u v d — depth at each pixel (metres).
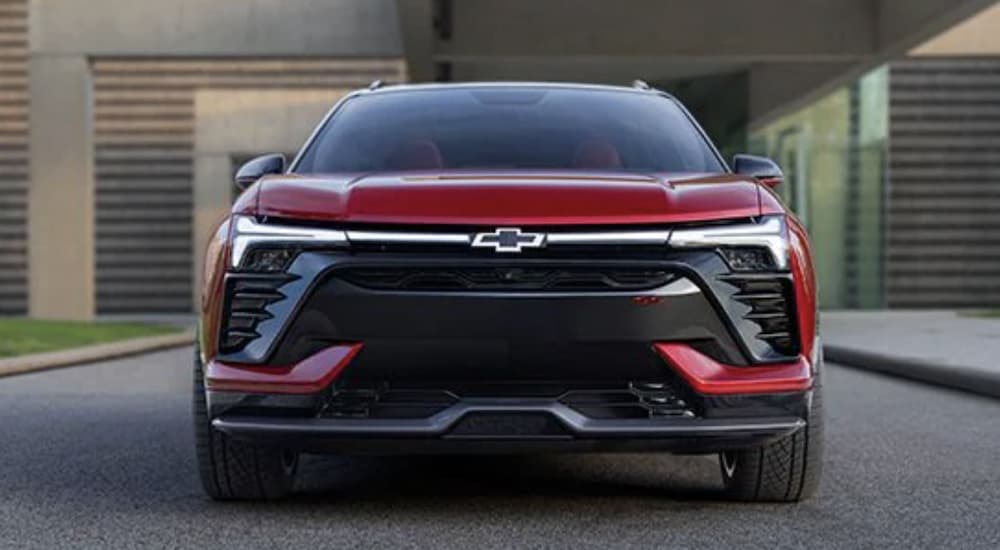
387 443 3.91
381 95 5.43
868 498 4.66
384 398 3.94
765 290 4.00
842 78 20.70
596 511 4.39
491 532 4.05
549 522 4.20
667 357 3.88
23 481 5.00
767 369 3.98
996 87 26.97
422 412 3.92
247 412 3.98
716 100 24.33
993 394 8.63
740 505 4.51
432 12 16.39
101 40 20.39
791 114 23.16
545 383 3.92
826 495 4.72
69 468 5.32
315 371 3.89
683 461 5.53
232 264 4.02
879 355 10.95
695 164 4.89
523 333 3.84
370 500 4.59
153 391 9.02
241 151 28.36
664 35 19.42
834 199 23.00
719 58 19.55
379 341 3.87
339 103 5.45
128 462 5.49
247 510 4.41
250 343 3.97
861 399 8.45
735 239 3.97
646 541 3.92
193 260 28.89
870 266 22.83
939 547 3.88
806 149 23.09
